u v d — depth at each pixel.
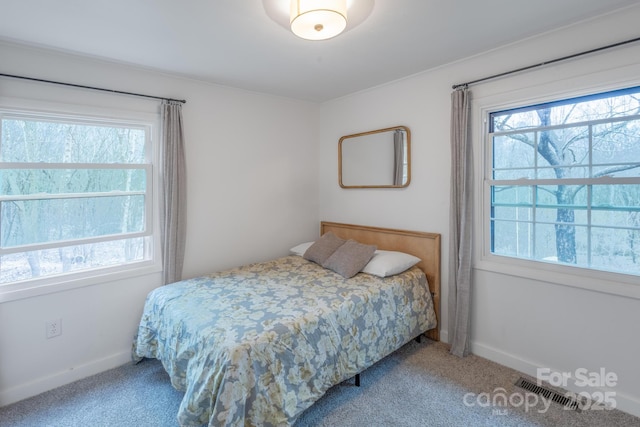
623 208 1.93
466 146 2.43
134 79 2.50
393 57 2.41
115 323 2.45
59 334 2.22
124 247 2.55
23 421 1.86
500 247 2.44
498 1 1.69
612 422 1.79
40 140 2.19
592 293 1.97
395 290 2.42
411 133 2.88
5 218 2.08
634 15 1.77
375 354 2.18
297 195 3.63
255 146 3.25
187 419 1.52
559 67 2.04
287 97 3.47
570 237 2.12
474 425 1.78
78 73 2.26
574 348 2.05
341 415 1.86
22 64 2.06
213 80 2.85
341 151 3.54
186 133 2.78
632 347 1.84
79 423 1.84
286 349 1.67
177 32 1.95
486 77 2.36
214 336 1.65
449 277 2.58
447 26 1.95
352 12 1.77
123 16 1.76
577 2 1.72
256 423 1.49
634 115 1.86
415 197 2.89
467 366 2.36
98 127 2.41
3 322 2.03
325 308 1.98
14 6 1.64
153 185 2.63
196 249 2.88
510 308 2.33
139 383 2.22
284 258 3.25
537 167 2.25
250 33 1.98
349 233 3.46
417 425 1.78
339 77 2.84
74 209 2.32
